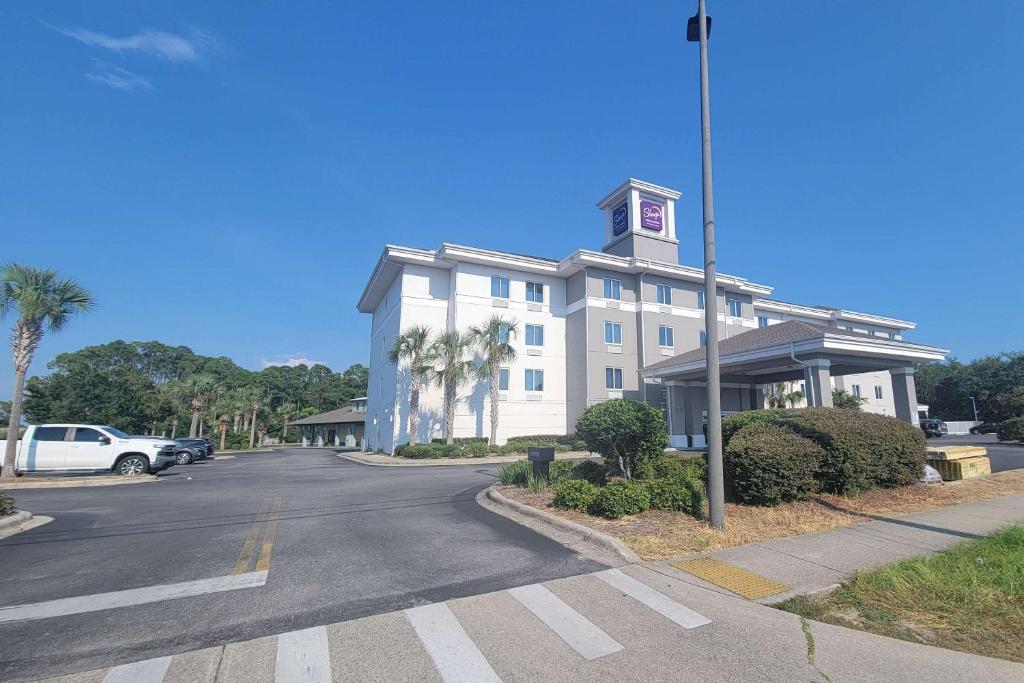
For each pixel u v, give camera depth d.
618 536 7.17
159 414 42.38
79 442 17.52
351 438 54.06
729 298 36.81
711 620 4.58
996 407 38.81
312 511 9.97
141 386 42.88
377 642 4.14
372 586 5.45
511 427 31.23
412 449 26.22
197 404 46.16
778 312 42.81
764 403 33.47
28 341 16.95
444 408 29.48
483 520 8.85
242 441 57.47
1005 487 11.25
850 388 43.44
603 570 5.94
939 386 61.38
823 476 9.82
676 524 7.77
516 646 4.09
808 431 10.14
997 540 6.59
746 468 8.91
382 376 36.03
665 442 10.94
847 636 4.25
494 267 32.31
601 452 11.09
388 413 32.38
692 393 30.39
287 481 15.88
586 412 11.16
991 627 4.36
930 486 11.01
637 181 34.22
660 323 33.22
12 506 9.05
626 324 32.88
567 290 34.34
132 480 16.36
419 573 5.88
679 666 3.77
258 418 63.59
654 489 8.80
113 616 4.69
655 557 6.36
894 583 5.25
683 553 6.52
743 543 6.93
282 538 7.66
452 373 27.92
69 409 34.78
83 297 17.67
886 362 21.08
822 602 5.00
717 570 5.89
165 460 18.77
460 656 3.92
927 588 5.14
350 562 6.35
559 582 5.55
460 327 30.80
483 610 4.80
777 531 7.52
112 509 10.43
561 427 32.62
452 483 14.55
